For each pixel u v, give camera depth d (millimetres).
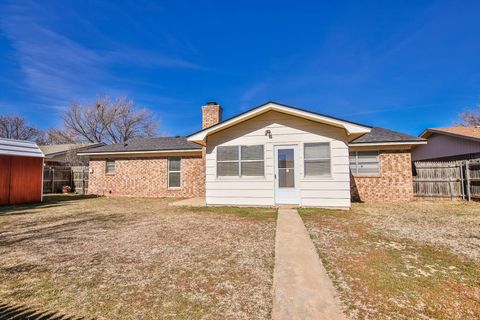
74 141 33000
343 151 8938
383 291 2994
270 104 9023
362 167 11977
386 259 4004
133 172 15445
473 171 10727
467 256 4125
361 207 9383
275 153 9484
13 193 11602
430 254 4223
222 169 9867
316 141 9172
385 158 11727
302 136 9297
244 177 9656
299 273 3516
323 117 8625
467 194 10891
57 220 7527
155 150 14773
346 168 8875
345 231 5730
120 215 8273
